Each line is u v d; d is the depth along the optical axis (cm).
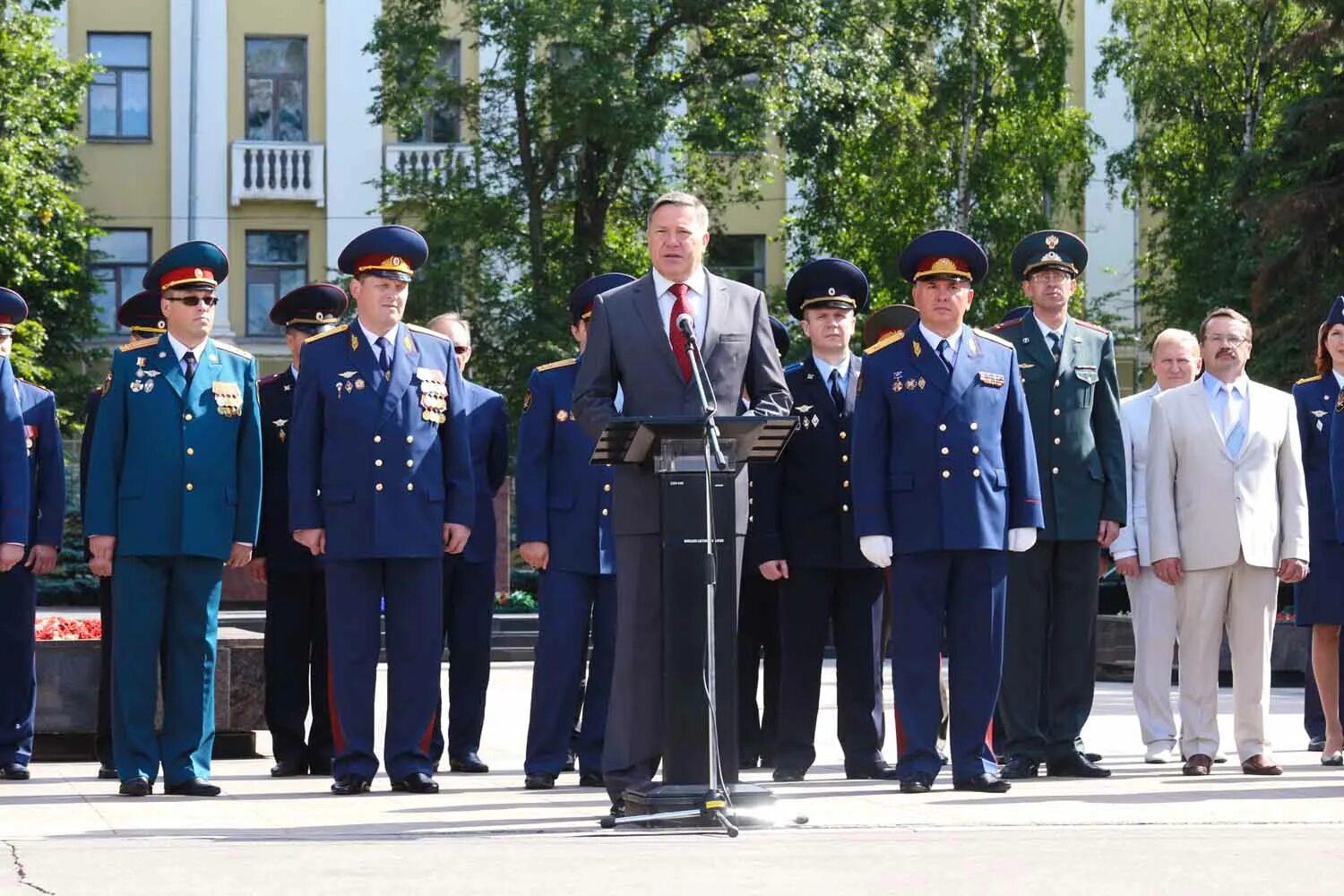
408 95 3512
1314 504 1135
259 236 4266
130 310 1093
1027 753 1019
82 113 4212
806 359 1059
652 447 752
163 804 896
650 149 3456
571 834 737
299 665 1107
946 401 935
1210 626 1054
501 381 3447
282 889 593
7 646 1102
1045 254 1053
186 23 4234
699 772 759
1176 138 4225
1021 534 942
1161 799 874
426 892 586
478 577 1145
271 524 1101
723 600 755
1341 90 3156
